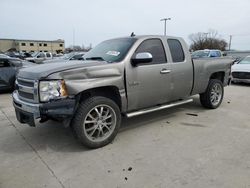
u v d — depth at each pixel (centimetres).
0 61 899
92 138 388
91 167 333
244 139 423
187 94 545
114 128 409
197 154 367
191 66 532
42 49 9450
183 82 518
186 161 346
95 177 309
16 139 435
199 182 294
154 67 454
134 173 316
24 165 342
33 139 434
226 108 638
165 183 293
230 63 659
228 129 474
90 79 371
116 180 301
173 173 314
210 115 571
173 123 513
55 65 385
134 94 430
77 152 380
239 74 1077
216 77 647
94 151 383
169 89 492
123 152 378
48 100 346
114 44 475
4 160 358
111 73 393
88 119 383
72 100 354
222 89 643
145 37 462
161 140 422
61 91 347
